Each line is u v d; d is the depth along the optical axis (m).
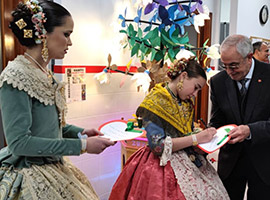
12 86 1.17
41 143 1.18
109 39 2.82
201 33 4.33
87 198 1.37
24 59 1.25
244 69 1.75
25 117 1.17
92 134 1.54
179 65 1.61
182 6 2.48
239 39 1.72
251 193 2.02
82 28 2.57
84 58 2.62
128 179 1.72
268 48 3.53
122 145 2.71
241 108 1.88
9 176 1.23
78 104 2.61
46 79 1.29
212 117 2.10
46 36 1.25
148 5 2.43
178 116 1.63
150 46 2.58
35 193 1.20
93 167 2.79
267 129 1.70
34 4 1.22
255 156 1.82
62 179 1.30
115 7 2.84
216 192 1.59
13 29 1.25
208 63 2.72
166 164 1.60
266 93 1.79
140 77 2.40
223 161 2.01
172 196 1.53
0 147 2.28
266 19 5.11
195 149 1.72
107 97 2.87
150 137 1.57
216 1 4.31
